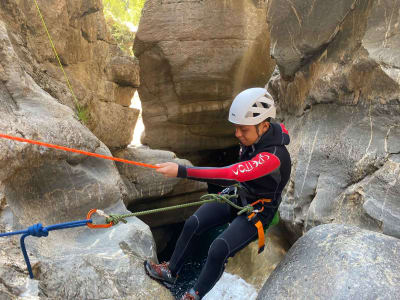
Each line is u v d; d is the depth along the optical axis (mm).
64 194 2951
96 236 2809
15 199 2570
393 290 1837
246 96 1924
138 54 7910
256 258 4215
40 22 4129
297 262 2168
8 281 1858
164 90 8094
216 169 1850
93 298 2066
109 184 3270
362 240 2131
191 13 7500
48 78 4148
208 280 2076
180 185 5680
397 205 3070
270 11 4738
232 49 7727
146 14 7598
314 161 4094
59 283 2047
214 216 2219
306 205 4078
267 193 2041
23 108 3025
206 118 8344
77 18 4785
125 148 6043
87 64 5113
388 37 3529
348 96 3947
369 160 3453
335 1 4031
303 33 4406
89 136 3367
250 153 2020
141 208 5523
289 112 5203
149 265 2357
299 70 4738
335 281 1912
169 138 8469
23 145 2621
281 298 2016
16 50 3676
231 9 7535
